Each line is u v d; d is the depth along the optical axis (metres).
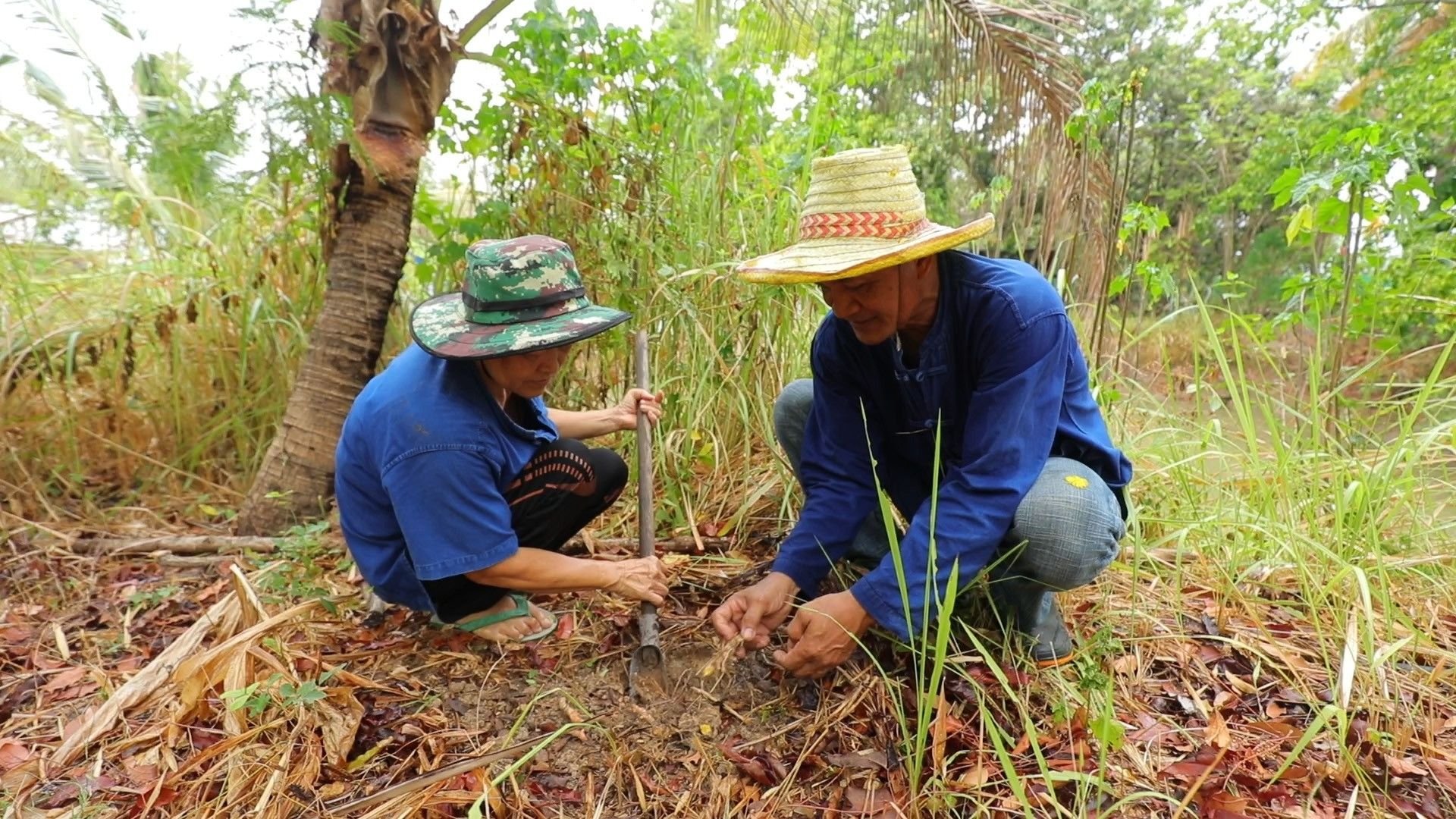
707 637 1.94
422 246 3.54
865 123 3.80
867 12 3.37
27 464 2.97
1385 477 2.26
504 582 1.65
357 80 2.60
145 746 1.58
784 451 2.32
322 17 2.57
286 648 1.85
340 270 2.68
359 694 1.72
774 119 3.40
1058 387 1.57
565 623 1.98
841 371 1.84
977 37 3.35
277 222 3.17
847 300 1.53
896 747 1.58
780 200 2.96
